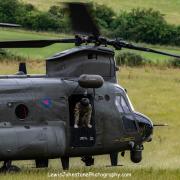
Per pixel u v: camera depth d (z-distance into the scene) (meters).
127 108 65.69
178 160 90.94
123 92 65.75
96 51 63.72
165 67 182.88
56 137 60.28
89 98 62.97
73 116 61.97
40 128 59.72
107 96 64.12
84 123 62.06
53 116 60.72
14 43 58.69
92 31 61.56
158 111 134.12
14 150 58.22
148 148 101.69
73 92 62.03
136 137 65.88
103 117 63.47
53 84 61.47
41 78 61.88
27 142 58.78
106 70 64.69
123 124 64.88
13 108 58.88
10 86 59.47
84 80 60.81
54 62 62.81
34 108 59.88
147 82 158.50
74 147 61.88
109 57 64.88
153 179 55.19
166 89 152.75
